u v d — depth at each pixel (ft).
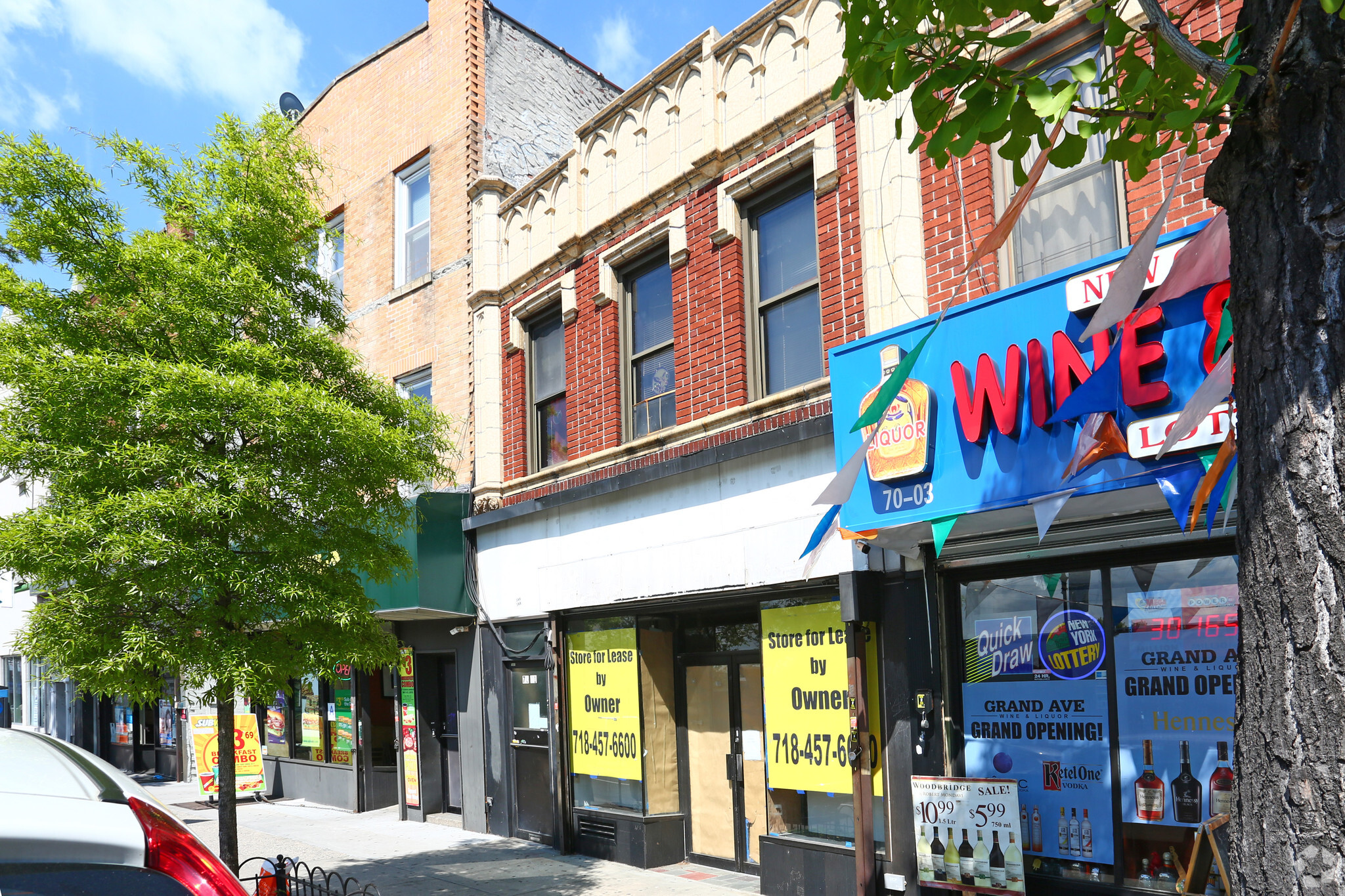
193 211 26.07
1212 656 19.34
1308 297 7.75
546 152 47.24
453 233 43.68
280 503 24.32
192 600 23.52
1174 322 16.74
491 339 41.11
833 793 26.11
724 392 30.32
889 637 24.41
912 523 21.16
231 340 24.66
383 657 26.04
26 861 5.73
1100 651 20.93
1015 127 11.35
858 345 22.33
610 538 33.30
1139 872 19.98
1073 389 18.10
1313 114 7.93
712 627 31.99
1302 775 7.22
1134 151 12.08
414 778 43.19
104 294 23.98
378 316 47.67
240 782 51.39
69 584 22.90
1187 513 16.33
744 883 28.68
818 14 28.27
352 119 50.49
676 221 32.48
